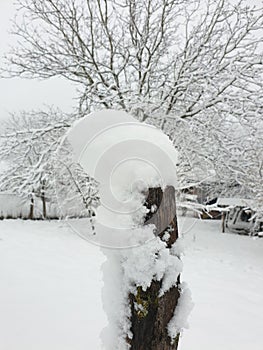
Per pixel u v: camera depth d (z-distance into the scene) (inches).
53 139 346.9
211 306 164.7
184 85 323.9
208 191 433.1
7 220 579.8
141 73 352.8
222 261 310.0
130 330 43.9
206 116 326.3
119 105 309.9
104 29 365.7
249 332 134.1
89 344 111.1
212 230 566.6
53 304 148.6
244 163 361.1
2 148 347.6
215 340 122.3
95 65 355.9
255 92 309.9
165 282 42.5
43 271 208.7
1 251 270.2
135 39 361.7
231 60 317.7
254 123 318.7
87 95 319.6
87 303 152.6
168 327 43.1
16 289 166.9
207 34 346.9
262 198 375.2
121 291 44.7
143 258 41.3
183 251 44.4
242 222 594.6
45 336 115.7
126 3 355.3
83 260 255.0
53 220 595.8
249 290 207.6
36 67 347.6
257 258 344.8
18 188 336.5
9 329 119.7
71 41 370.3
